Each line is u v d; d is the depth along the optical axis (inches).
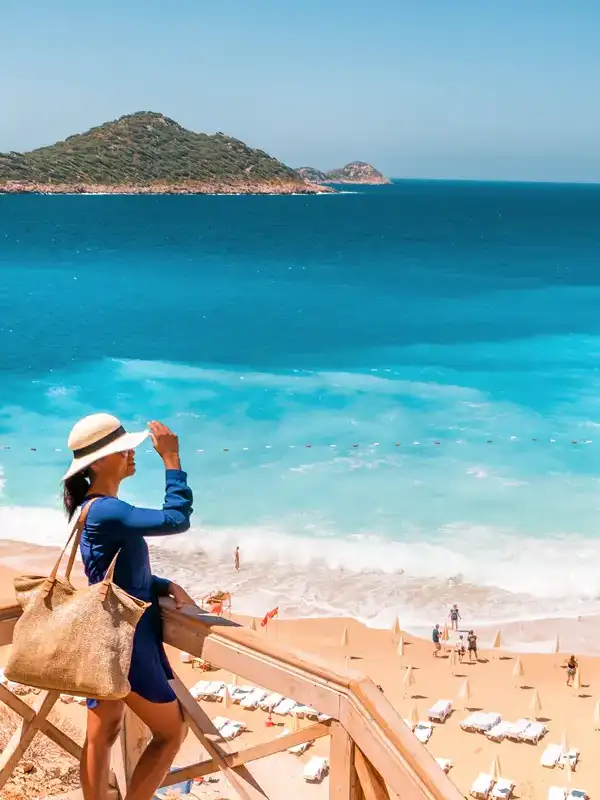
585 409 1454.2
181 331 2253.9
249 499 1063.6
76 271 3582.7
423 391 1582.2
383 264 4089.6
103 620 127.3
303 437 1298.0
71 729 445.4
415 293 3053.6
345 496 1074.1
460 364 1823.3
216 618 137.7
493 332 2226.9
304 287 3223.4
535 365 1809.8
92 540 135.2
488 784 572.7
